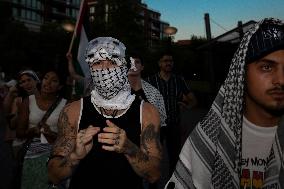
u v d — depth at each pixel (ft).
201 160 4.37
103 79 6.13
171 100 16.66
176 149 16.89
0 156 17.24
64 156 6.16
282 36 3.77
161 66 16.81
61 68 11.57
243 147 4.25
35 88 14.23
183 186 4.50
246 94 4.19
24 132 11.00
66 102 11.41
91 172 6.23
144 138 6.35
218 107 4.38
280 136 3.89
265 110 4.05
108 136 5.58
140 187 6.47
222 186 4.19
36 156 10.50
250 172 4.23
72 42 17.46
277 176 3.90
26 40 116.16
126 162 6.26
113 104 6.28
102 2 86.48
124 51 6.39
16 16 265.75
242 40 3.99
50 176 6.20
